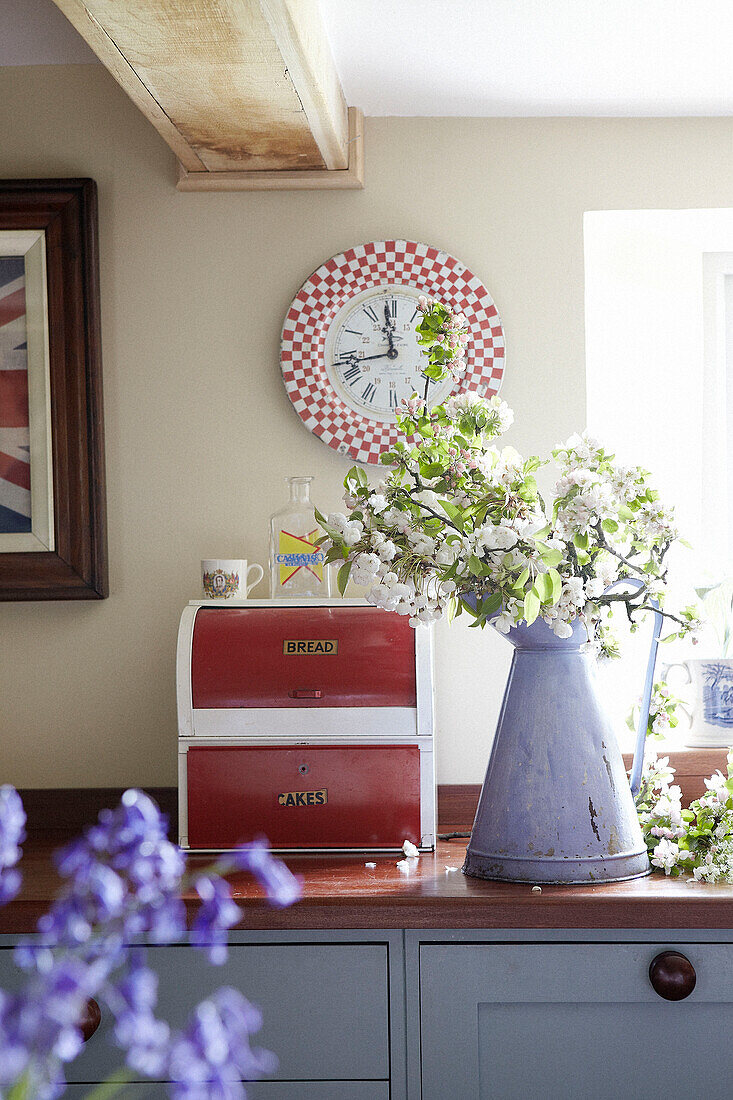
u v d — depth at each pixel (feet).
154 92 5.62
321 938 4.90
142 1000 1.73
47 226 6.82
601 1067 4.86
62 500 6.78
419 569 4.85
